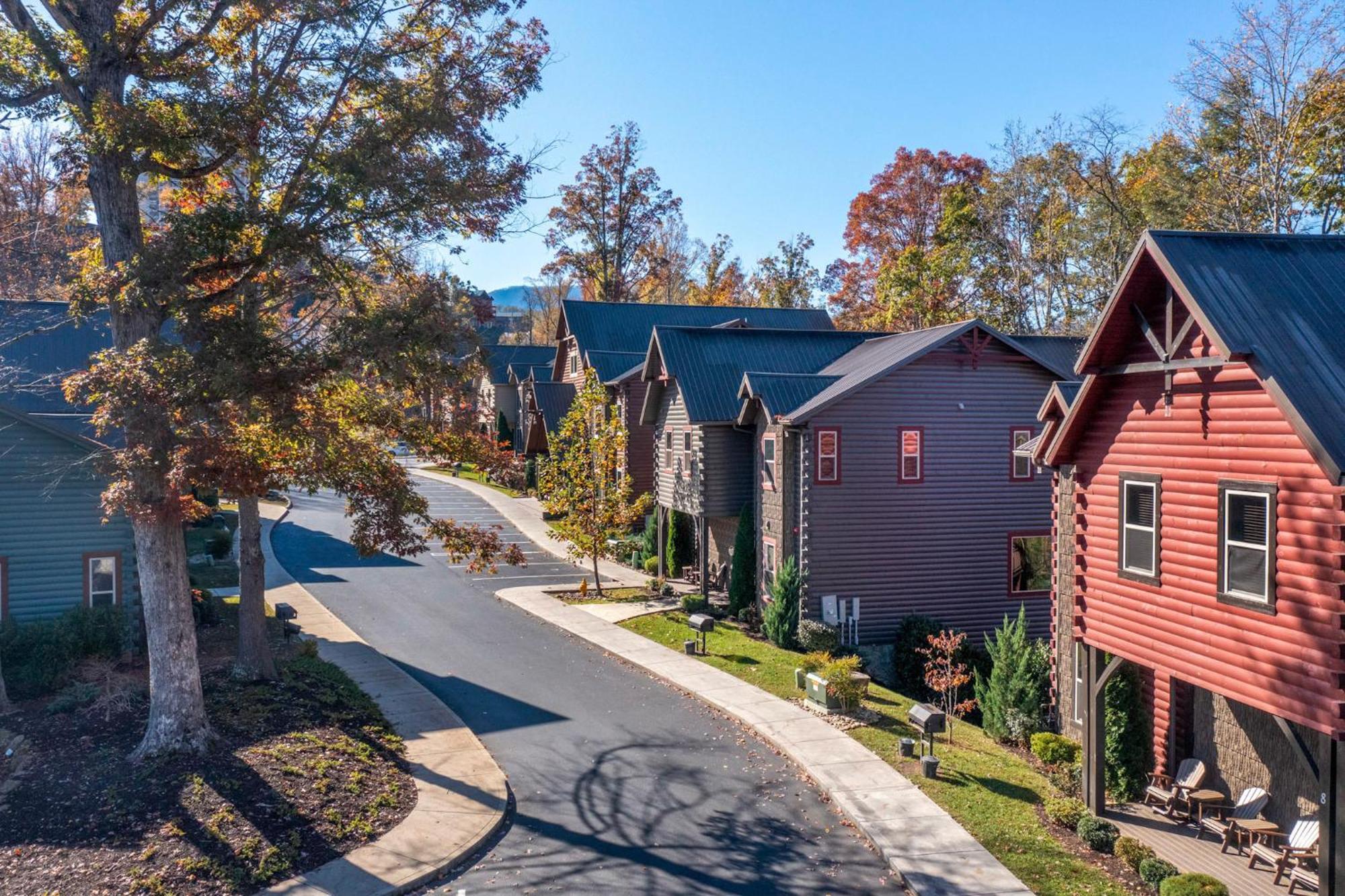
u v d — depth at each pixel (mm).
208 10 14523
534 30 16266
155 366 12602
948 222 51344
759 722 17969
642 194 65500
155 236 15797
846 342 32250
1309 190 34438
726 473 28984
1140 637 13477
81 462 14359
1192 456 12492
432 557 37438
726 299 73188
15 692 17828
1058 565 18531
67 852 11359
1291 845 12219
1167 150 38281
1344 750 10180
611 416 31359
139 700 17000
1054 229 45375
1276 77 33812
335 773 14227
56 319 26156
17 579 19922
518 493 54438
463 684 20625
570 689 20422
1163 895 11148
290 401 13758
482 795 14281
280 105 14297
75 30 13914
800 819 13844
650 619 27047
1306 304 12023
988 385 26547
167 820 12148
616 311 48562
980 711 22797
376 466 16859
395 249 17500
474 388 17375
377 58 14461
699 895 11523
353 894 11070
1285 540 10891
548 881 11828
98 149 13430
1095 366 14156
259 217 13688
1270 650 11070
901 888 11805
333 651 22812
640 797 14570
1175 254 12508
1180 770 14758
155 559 14180
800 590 25016
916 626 24859
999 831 13297
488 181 15828
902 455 25812
